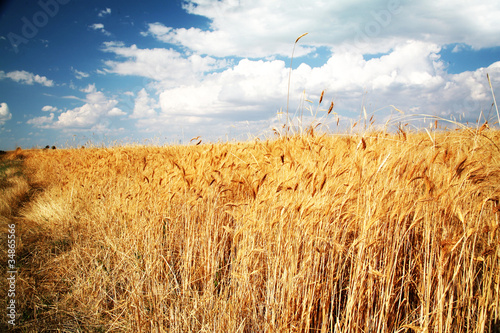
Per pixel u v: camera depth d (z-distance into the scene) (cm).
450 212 219
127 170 793
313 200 248
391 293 216
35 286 347
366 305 227
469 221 222
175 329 250
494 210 206
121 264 351
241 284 260
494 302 217
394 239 220
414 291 240
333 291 229
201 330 246
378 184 243
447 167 244
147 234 383
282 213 255
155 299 285
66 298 318
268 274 257
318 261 240
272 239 284
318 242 239
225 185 397
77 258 404
